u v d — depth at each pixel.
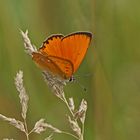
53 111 0.98
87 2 0.99
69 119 0.88
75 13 0.99
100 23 0.99
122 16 1.00
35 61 0.89
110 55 0.99
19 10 0.99
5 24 0.99
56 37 0.88
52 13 0.99
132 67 0.99
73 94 0.98
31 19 0.99
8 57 0.99
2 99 0.98
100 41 0.99
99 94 0.98
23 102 0.88
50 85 0.88
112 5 1.00
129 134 0.97
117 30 1.00
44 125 0.88
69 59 0.89
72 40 0.89
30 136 0.98
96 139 0.97
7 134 0.98
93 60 0.98
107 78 0.98
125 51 0.99
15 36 0.99
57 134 0.97
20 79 0.88
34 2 0.99
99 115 0.97
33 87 0.98
